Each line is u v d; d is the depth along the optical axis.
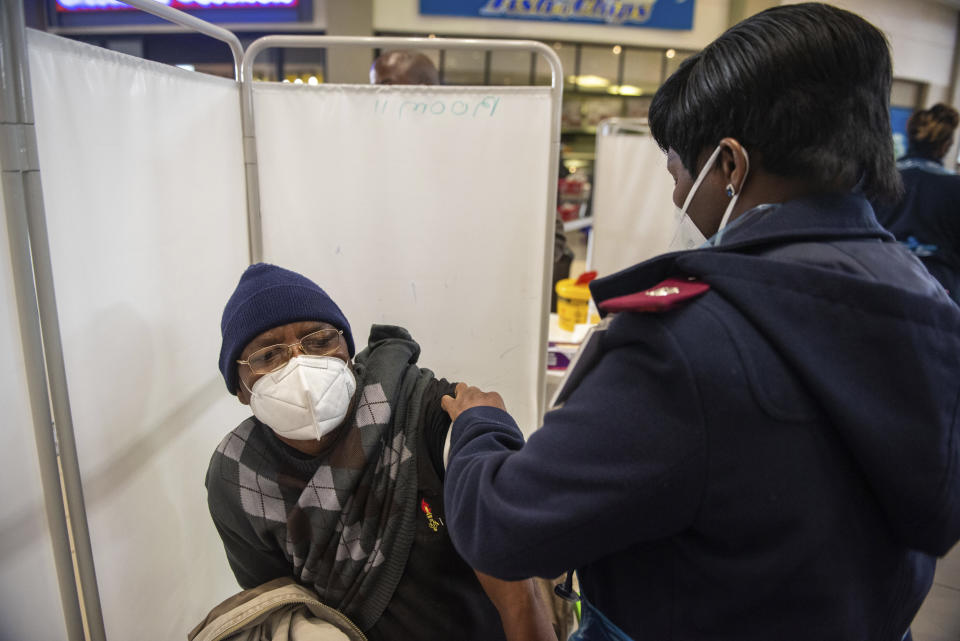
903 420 0.49
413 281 1.70
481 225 1.65
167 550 1.30
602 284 0.63
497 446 0.71
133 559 1.17
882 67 0.55
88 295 1.01
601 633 0.68
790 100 0.54
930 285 0.55
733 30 0.59
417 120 1.59
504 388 1.77
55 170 0.93
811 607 0.54
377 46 1.50
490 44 1.50
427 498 1.01
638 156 2.75
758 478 0.50
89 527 1.04
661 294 0.55
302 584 1.07
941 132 2.63
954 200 2.42
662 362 0.52
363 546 1.01
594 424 0.54
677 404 0.51
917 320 0.49
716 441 0.50
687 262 0.57
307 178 1.62
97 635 1.02
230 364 1.01
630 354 0.55
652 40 5.98
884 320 0.49
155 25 5.63
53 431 0.90
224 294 1.52
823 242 0.55
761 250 0.57
